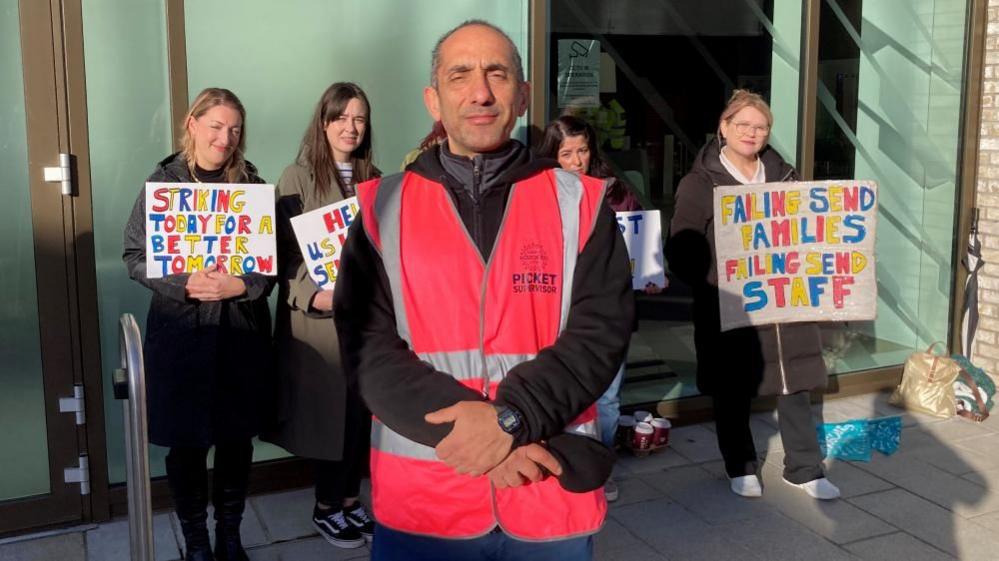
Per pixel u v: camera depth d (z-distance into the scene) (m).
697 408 5.17
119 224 3.90
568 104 4.82
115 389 2.41
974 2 5.67
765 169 4.10
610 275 2.00
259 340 3.38
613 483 4.14
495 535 2.02
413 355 1.93
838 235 4.00
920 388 5.31
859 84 5.57
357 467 3.81
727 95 5.31
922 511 4.04
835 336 5.70
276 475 4.23
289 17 4.09
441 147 2.09
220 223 3.31
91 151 3.81
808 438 4.14
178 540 3.73
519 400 1.82
